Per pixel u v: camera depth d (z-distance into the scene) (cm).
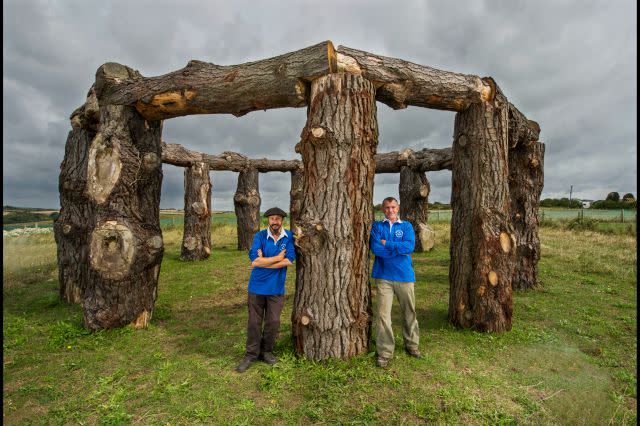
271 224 369
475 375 347
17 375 344
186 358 382
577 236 1500
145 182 487
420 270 889
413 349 383
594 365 375
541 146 704
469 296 481
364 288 381
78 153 598
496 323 462
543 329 477
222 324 500
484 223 470
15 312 546
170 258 1146
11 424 271
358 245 374
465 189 492
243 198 1341
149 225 489
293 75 377
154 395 306
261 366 358
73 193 588
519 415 284
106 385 326
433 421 273
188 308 584
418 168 1172
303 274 374
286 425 268
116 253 454
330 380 326
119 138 463
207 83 423
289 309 579
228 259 1109
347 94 366
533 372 358
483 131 478
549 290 668
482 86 471
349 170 368
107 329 454
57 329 452
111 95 478
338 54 376
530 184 694
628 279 747
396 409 287
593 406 299
